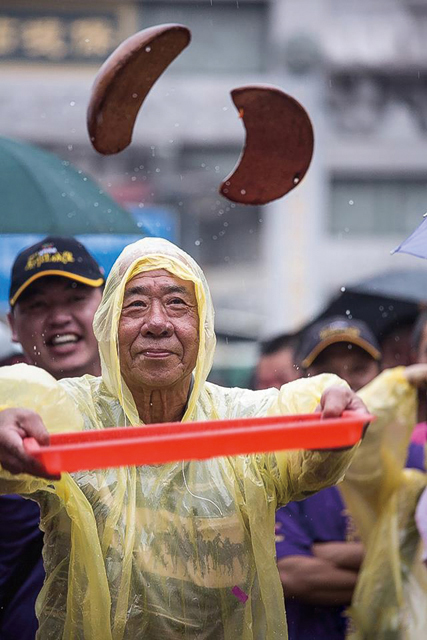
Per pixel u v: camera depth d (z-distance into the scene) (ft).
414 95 102.58
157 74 14.82
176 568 13.67
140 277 13.99
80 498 13.47
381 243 102.06
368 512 19.70
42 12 87.25
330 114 101.86
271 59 92.02
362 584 19.65
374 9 100.12
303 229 95.04
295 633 19.84
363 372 23.27
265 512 13.96
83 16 87.76
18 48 87.81
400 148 102.06
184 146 94.02
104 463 11.47
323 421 12.06
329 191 102.63
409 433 19.38
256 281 102.37
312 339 23.62
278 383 27.71
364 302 30.66
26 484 13.09
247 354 45.83
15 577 17.61
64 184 24.14
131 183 94.73
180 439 11.57
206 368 14.34
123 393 14.16
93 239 24.23
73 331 19.99
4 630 17.63
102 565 13.43
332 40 99.55
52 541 13.93
